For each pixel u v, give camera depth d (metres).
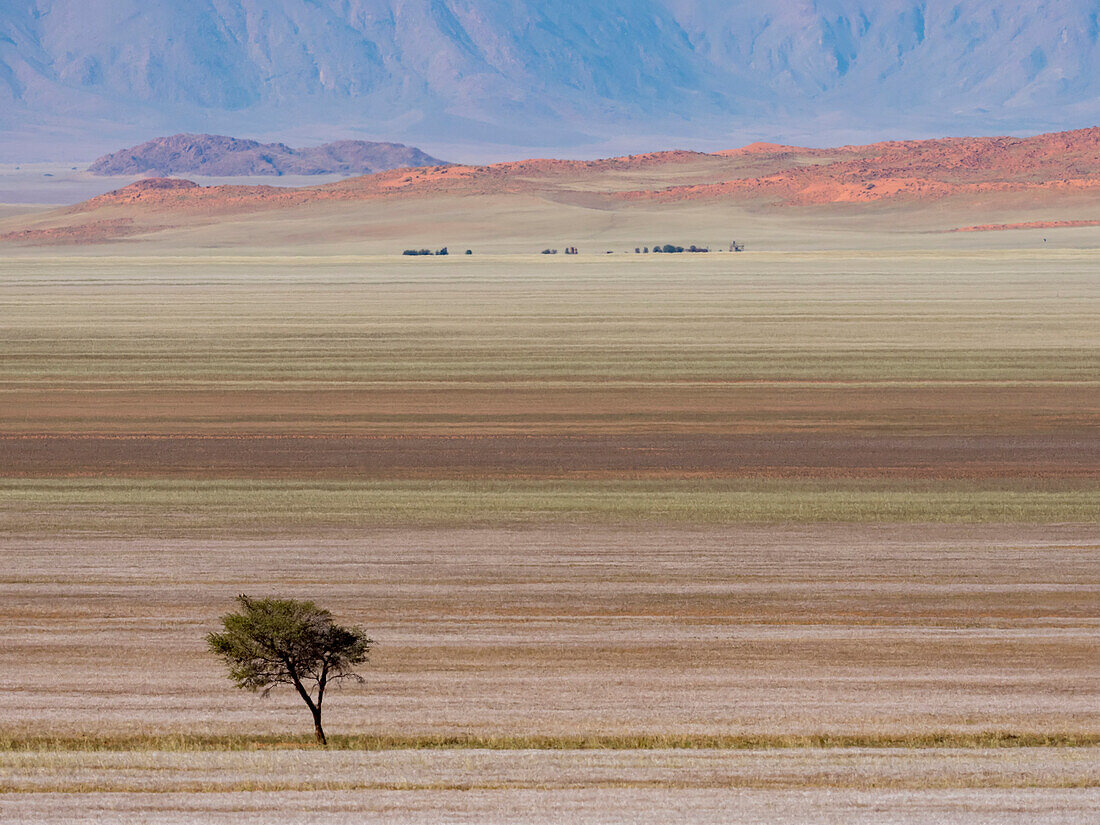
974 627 78.75
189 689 68.12
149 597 84.94
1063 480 122.19
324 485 120.88
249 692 67.56
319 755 56.44
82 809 48.94
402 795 50.19
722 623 79.62
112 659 72.94
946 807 48.94
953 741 59.59
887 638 76.62
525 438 147.00
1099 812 48.53
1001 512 108.12
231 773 53.16
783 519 105.62
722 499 113.56
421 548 96.69
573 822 47.34
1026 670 70.75
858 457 134.75
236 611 82.00
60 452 138.88
